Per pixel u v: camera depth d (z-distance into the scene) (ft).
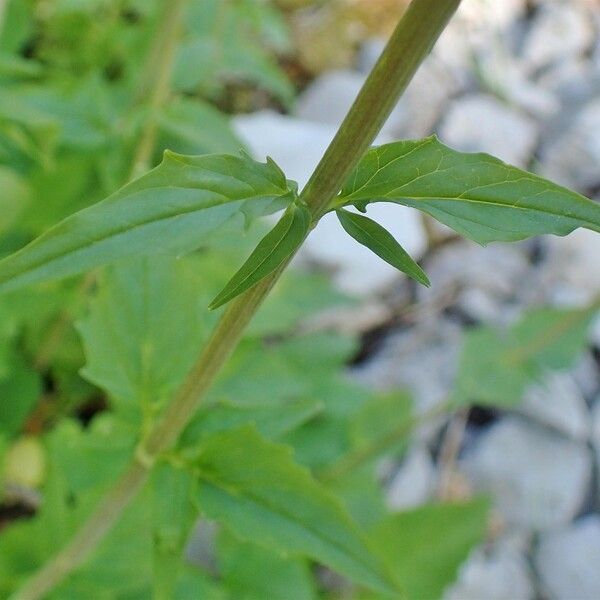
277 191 0.80
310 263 2.85
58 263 0.77
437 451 2.80
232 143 1.81
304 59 3.47
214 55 2.14
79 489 1.49
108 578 1.59
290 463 1.03
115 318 1.10
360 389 2.48
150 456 1.06
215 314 1.28
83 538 1.18
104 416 2.02
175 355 1.11
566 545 2.68
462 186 0.81
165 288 1.11
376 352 2.99
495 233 0.80
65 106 1.75
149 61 1.71
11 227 1.91
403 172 0.81
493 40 3.72
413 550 2.01
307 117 3.32
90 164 1.92
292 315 1.95
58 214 1.94
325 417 2.37
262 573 1.99
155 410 1.10
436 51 3.62
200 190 0.79
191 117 1.78
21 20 2.19
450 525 2.02
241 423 1.09
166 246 0.78
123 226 0.78
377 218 2.94
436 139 0.80
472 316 3.09
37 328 2.10
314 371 2.47
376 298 3.04
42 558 1.68
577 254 3.31
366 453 2.19
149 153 1.78
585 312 2.02
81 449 1.50
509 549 2.66
